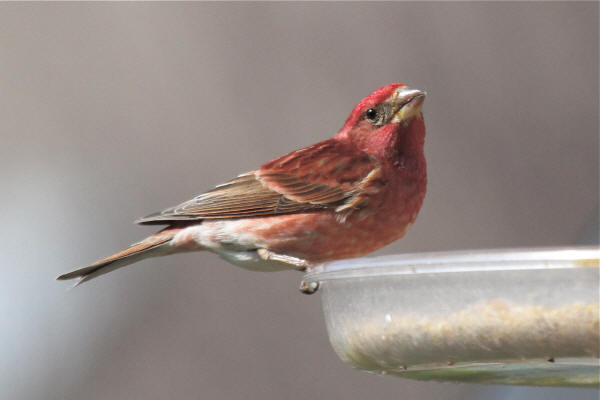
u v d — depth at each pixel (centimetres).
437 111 1302
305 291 627
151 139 1297
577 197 1287
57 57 1327
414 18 1330
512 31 1327
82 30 1336
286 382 1217
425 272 510
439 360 522
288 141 1284
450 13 1329
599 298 472
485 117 1305
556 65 1318
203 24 1327
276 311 1245
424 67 1313
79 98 1316
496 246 1275
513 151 1301
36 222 1280
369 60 1310
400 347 530
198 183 1269
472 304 500
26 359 1229
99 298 1254
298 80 1308
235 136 1292
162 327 1243
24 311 1246
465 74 1314
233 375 1217
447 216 1278
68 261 1265
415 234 1267
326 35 1320
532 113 1309
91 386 1227
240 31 1322
